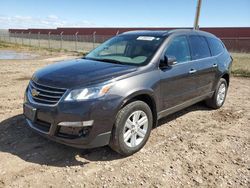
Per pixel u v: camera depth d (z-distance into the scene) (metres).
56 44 37.47
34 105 3.88
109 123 3.74
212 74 6.00
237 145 4.66
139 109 4.08
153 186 3.42
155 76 4.36
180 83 4.93
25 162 3.85
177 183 3.50
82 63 4.54
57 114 3.63
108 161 3.97
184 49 5.21
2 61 16.53
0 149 4.20
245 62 16.50
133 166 3.86
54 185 3.37
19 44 38.12
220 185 3.49
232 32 34.97
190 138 4.88
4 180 3.42
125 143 3.96
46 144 4.40
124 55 4.81
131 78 4.00
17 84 9.02
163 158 4.11
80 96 3.60
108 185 3.41
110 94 3.71
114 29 47.00
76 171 3.69
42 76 4.08
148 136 4.35
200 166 3.92
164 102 4.65
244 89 9.27
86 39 38.59
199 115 6.17
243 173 3.78
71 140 3.64
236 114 6.34
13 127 5.04
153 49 4.65
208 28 36.78
